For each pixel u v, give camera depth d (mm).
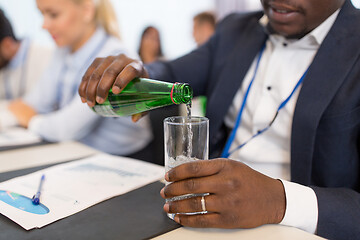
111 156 890
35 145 1055
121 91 662
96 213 557
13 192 629
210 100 994
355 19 779
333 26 782
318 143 782
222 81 972
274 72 883
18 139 1136
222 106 959
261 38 954
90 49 1461
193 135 527
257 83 929
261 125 891
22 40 2156
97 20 1514
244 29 1036
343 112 740
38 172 750
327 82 753
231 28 1063
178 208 503
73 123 1310
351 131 755
